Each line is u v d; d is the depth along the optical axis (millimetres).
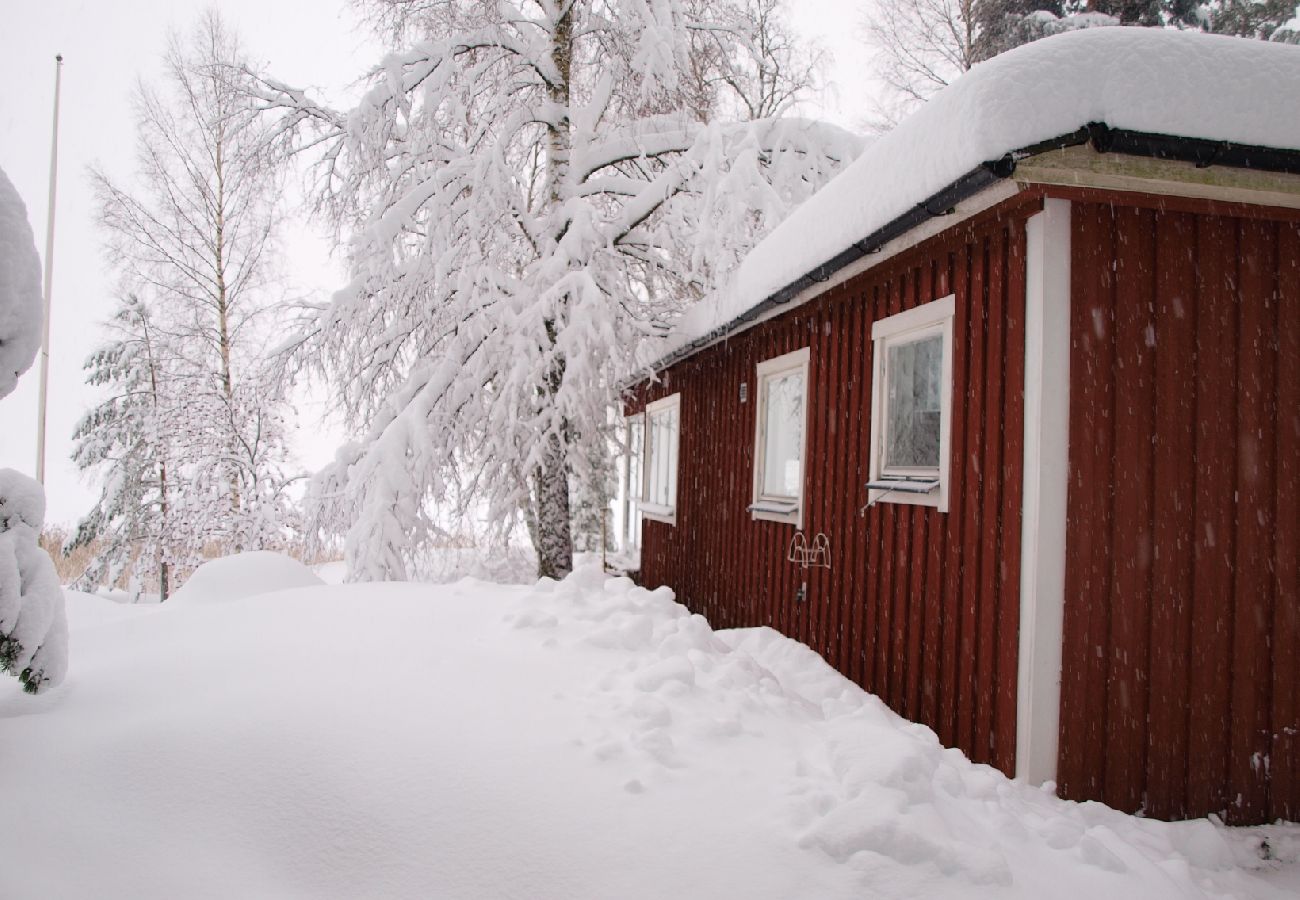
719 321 7020
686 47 9578
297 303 9477
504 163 8727
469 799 2072
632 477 13688
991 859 1989
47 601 2641
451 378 8875
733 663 3363
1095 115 3004
